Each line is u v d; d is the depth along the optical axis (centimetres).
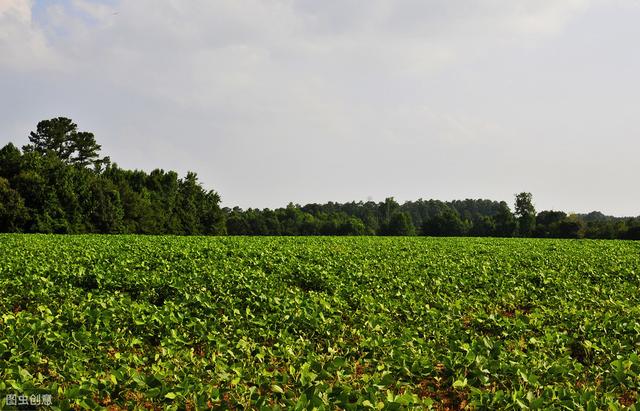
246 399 529
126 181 7331
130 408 534
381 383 564
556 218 9625
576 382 636
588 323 831
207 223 8100
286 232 10312
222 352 687
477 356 621
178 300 1030
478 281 1403
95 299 961
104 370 638
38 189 5506
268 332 777
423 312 951
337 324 856
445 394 614
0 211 5088
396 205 15512
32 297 1019
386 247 2630
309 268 1477
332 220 11112
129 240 2772
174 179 8381
